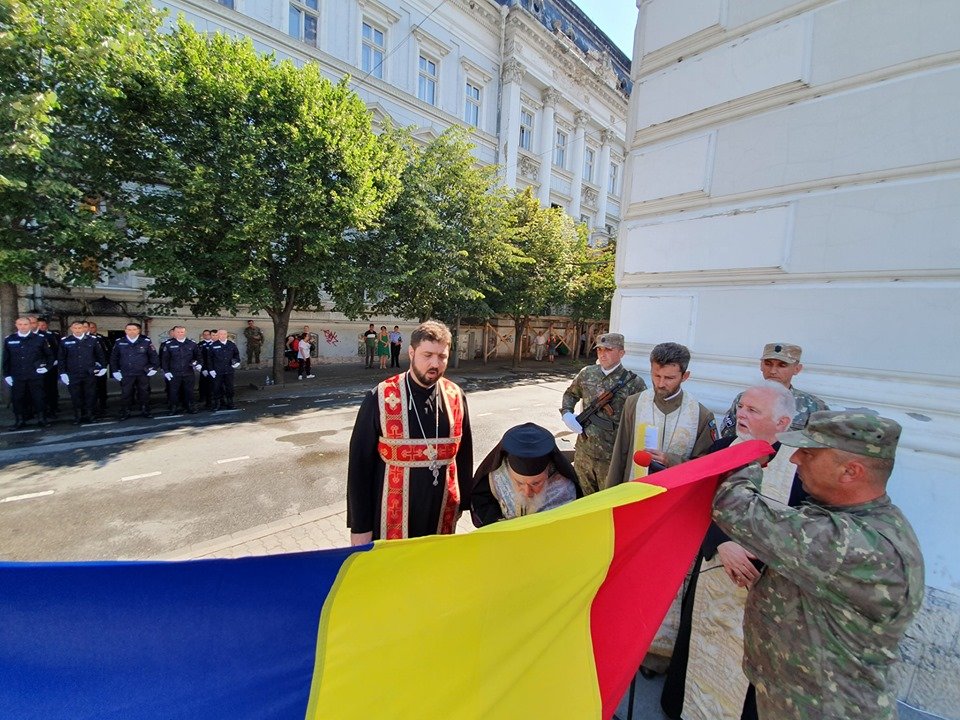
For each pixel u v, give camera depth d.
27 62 5.90
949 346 1.98
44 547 3.44
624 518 1.24
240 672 0.83
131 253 7.86
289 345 13.16
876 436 1.05
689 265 2.94
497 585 1.04
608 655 1.23
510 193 16.42
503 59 19.61
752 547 1.16
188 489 4.62
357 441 1.99
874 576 0.98
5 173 5.80
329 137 8.55
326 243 8.83
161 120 7.49
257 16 12.59
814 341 2.38
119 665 0.78
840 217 2.28
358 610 0.91
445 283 12.08
